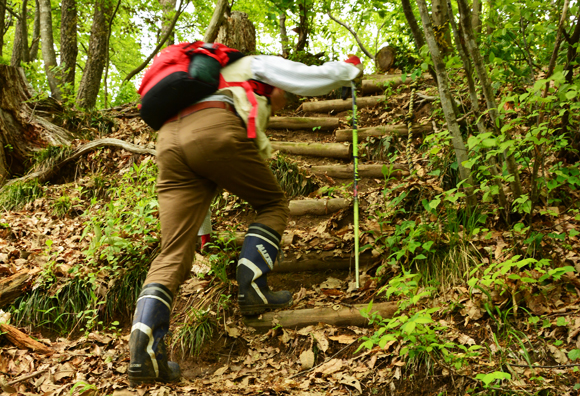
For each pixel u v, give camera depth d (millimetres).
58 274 2818
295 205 3471
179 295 2707
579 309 2131
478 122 2740
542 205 2824
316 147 4281
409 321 1748
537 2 2438
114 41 12312
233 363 2309
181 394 1956
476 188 2865
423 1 2592
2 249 3160
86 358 2281
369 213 3299
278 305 2396
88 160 4559
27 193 4172
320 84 2135
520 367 1919
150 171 4004
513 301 2191
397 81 5203
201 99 2016
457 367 1871
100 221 3322
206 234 2918
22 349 2311
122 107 5719
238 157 2045
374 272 2842
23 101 4949
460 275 2529
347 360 2193
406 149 3877
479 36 3268
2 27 7977
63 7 8594
